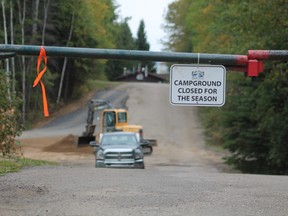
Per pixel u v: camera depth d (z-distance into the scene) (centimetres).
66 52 834
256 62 819
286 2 2509
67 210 975
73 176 1583
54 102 7369
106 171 1834
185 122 6366
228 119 3447
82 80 8150
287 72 2658
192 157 4056
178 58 820
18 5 6209
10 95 1766
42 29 6719
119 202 1073
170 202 1081
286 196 1198
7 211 955
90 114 4453
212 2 4259
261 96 3059
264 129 3184
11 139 1806
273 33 2691
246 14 2744
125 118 4338
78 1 7094
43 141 4606
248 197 1171
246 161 3431
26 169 1841
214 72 778
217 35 4612
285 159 3114
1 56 830
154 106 7412
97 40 7650
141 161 2378
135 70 15038
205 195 1191
